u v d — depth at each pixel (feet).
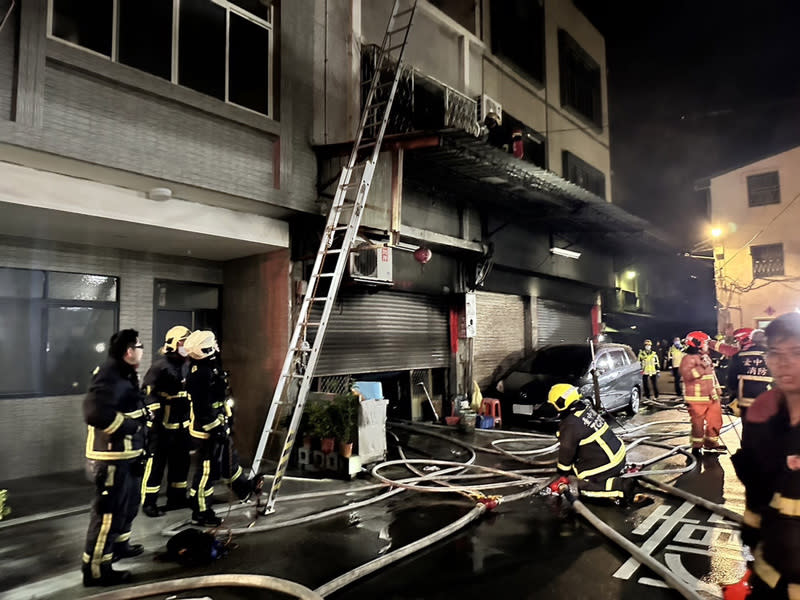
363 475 21.38
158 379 16.69
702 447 25.86
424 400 34.55
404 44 23.63
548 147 47.70
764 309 64.18
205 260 25.90
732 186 67.26
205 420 15.31
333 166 23.91
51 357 20.53
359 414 21.57
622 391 36.76
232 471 16.40
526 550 14.15
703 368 25.77
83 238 20.58
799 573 6.56
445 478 20.25
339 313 27.61
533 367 35.73
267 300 24.52
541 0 47.16
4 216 17.24
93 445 12.37
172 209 19.63
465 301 35.96
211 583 11.80
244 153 20.97
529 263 42.50
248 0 21.93
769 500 7.07
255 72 21.99
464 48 36.37
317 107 24.23
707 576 12.53
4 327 19.44
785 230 63.72
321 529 15.64
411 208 30.81
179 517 16.35
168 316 24.56
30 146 14.83
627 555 13.80
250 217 22.38
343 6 26.22
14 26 14.94
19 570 12.86
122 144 17.02
